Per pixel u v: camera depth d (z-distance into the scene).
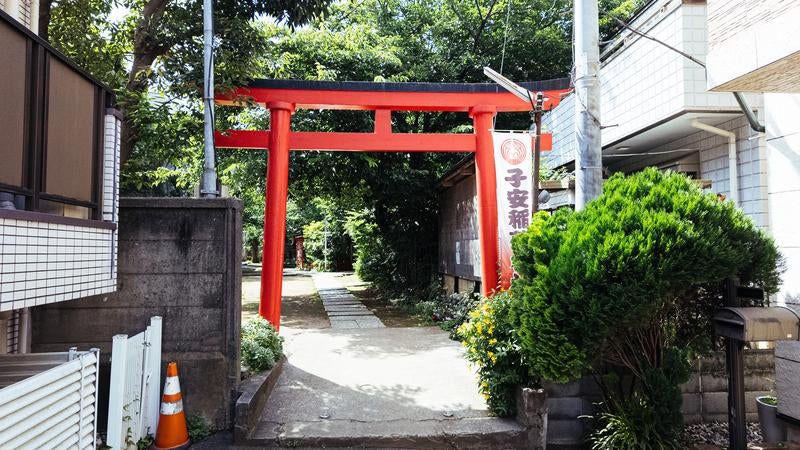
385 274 15.30
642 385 4.21
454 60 14.43
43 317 4.55
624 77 8.50
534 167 6.51
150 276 4.67
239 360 4.85
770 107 4.62
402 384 5.72
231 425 4.60
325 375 6.10
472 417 4.73
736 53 3.59
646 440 3.91
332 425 4.58
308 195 14.35
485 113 8.30
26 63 2.91
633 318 3.75
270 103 7.99
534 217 4.70
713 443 4.32
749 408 4.84
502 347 4.66
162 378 4.60
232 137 8.20
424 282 13.86
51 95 3.18
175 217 4.71
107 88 3.95
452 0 14.22
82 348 4.55
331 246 26.61
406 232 14.45
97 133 3.83
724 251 3.72
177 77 6.98
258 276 23.91
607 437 4.07
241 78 7.36
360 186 13.77
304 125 11.73
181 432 4.30
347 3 14.41
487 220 8.23
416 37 14.57
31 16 4.45
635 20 8.27
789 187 4.41
